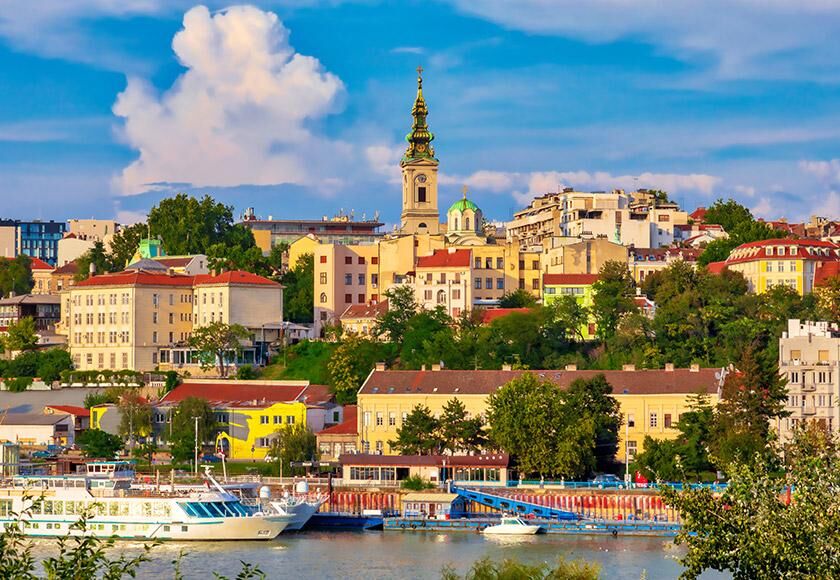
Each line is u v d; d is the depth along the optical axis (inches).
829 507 4490.7
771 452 4896.7
